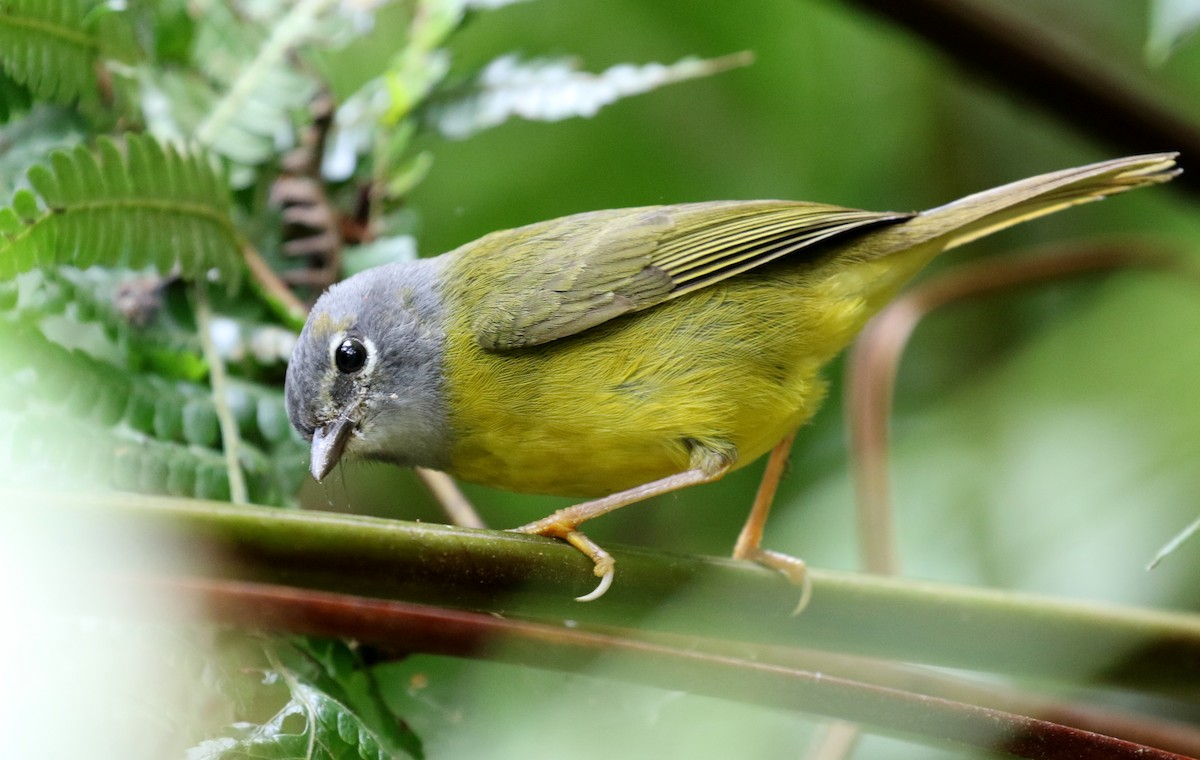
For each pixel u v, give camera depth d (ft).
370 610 21.18
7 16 25.17
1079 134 38.65
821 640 24.16
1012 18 37.27
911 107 41.96
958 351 40.93
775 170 40.68
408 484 38.42
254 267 28.12
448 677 24.38
